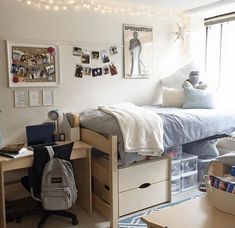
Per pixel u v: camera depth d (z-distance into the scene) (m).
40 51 3.14
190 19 4.37
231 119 3.60
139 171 2.86
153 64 4.10
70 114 3.15
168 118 3.07
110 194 2.67
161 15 4.09
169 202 3.12
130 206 2.84
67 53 3.33
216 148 3.86
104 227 2.66
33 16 3.08
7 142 3.06
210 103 3.75
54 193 2.48
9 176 3.13
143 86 4.03
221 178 1.82
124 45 3.76
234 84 4.22
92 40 3.50
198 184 3.56
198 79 4.04
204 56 4.53
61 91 3.33
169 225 1.57
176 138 3.07
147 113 2.90
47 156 2.51
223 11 4.08
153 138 2.74
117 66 3.74
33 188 2.55
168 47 4.21
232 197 1.66
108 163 2.75
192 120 3.21
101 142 2.77
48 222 2.75
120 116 2.72
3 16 2.92
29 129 2.91
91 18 3.46
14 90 3.05
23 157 2.53
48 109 3.27
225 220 1.62
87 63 3.48
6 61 2.97
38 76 3.15
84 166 2.98
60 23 3.25
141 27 3.90
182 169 3.39
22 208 3.04
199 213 1.70
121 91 3.82
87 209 2.96
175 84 4.11
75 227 2.66
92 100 3.57
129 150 2.59
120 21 3.70
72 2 3.30
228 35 4.24
